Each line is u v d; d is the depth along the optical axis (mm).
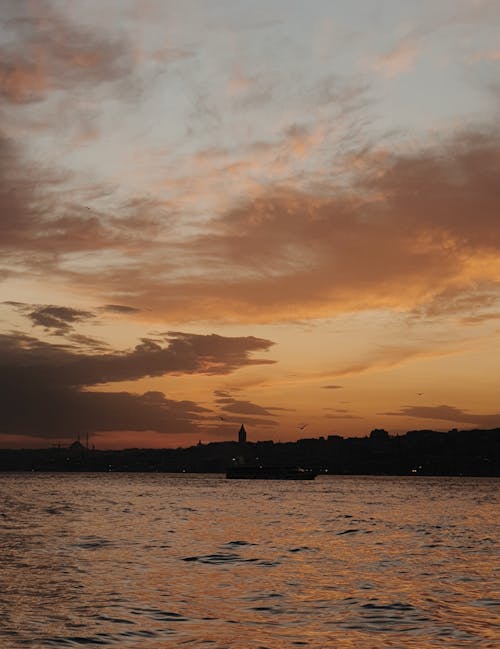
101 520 104125
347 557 60250
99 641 29547
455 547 69500
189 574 48938
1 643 29188
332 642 29562
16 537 75625
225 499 189500
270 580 46531
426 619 34188
